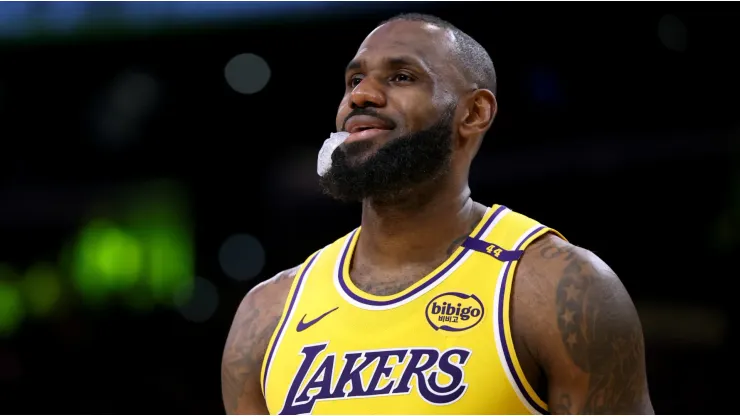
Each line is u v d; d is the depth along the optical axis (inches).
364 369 124.5
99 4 462.3
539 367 121.1
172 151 551.8
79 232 553.9
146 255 549.6
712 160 444.5
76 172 560.4
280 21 454.9
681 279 445.4
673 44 423.2
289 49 472.4
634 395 119.6
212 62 492.4
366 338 127.0
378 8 418.0
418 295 127.5
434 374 120.0
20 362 478.3
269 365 134.8
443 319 123.7
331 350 129.0
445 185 132.7
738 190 439.2
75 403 463.5
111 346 494.3
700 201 447.5
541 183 470.3
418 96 128.6
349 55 467.5
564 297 119.6
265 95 517.7
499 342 119.5
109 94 532.1
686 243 449.4
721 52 424.5
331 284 137.2
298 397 128.0
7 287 528.4
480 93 136.3
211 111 533.0
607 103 447.2
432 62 131.3
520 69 434.9
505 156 474.3
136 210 557.6
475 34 414.0
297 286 141.2
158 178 557.6
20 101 533.3
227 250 551.8
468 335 121.1
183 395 467.2
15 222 556.1
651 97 443.5
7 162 555.5
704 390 397.7
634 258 457.1
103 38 484.7
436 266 131.7
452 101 131.4
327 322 132.3
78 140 553.3
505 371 118.1
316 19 442.3
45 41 490.3
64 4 471.2
